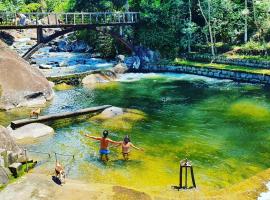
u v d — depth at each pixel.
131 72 41.09
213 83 34.38
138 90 32.19
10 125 21.92
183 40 43.88
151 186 14.54
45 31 65.25
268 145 19.23
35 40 65.56
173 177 15.52
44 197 11.95
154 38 43.88
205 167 16.64
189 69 39.25
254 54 39.34
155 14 44.22
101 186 13.30
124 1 52.38
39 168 16.03
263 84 33.06
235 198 13.18
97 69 41.00
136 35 45.72
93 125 22.45
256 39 42.00
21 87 27.34
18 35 67.44
